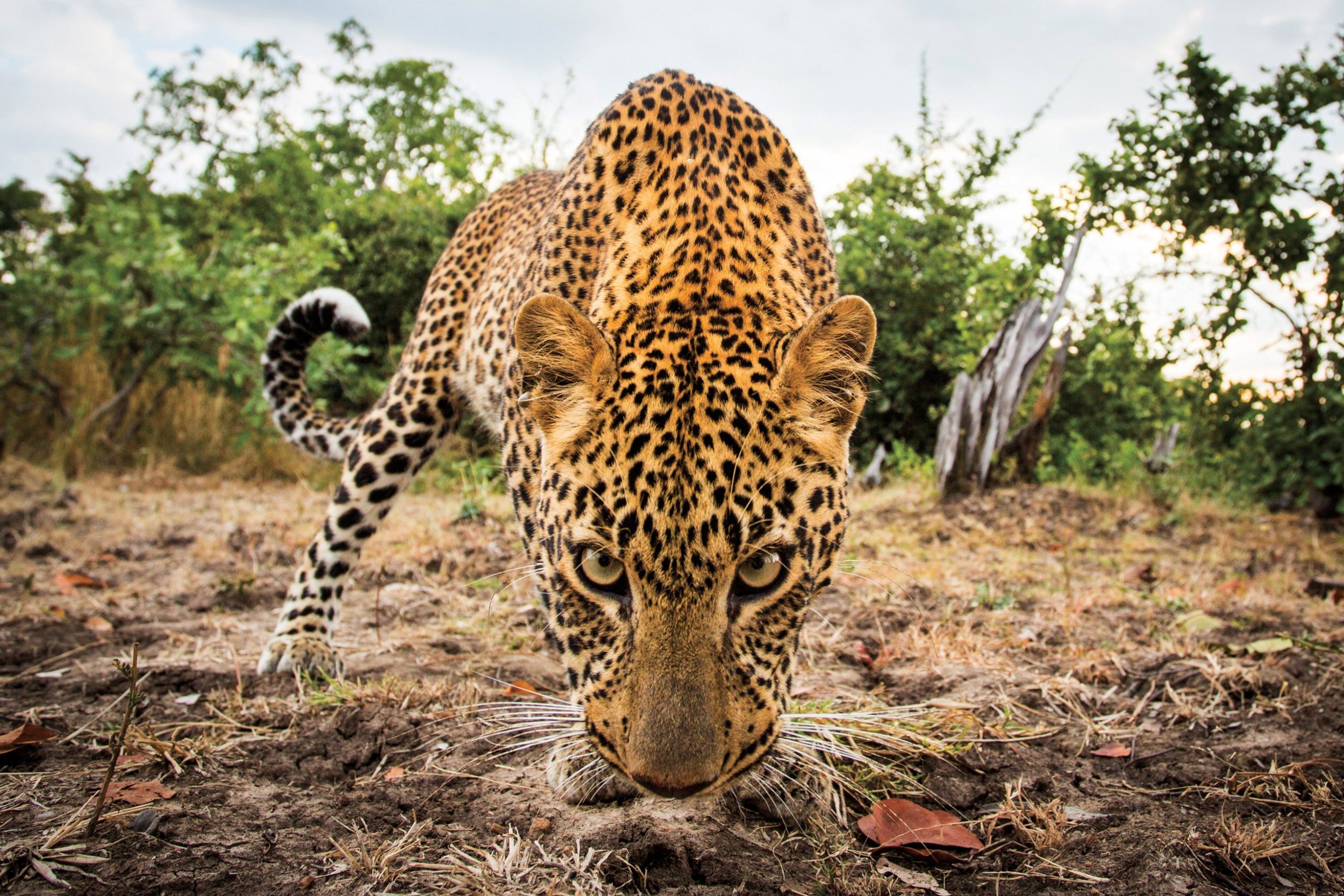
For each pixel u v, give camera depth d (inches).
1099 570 49.5
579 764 23.0
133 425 80.0
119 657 32.8
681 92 26.1
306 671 30.5
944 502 68.8
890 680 32.0
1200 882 19.7
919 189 114.1
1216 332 74.0
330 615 32.2
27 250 91.2
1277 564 50.3
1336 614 37.6
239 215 136.5
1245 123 70.2
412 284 105.9
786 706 20.9
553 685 30.7
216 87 222.4
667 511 18.4
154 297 81.4
